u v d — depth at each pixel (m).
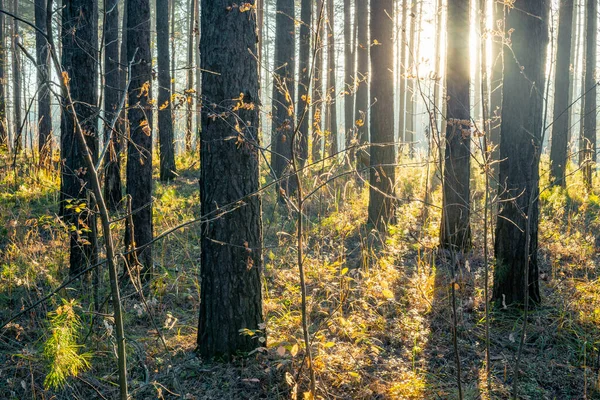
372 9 8.73
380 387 4.21
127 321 5.41
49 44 2.46
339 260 6.88
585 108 13.65
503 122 5.60
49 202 9.37
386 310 5.68
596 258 7.22
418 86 3.36
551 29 3.56
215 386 4.35
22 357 4.53
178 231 8.24
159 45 13.59
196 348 4.86
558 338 5.10
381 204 8.59
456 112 7.60
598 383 4.31
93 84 6.09
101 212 2.71
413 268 6.88
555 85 12.19
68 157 6.44
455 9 7.45
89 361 4.63
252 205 4.62
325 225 7.65
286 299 5.55
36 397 4.28
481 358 4.79
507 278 5.67
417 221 8.77
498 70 10.73
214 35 4.38
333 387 4.26
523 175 5.51
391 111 8.70
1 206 8.59
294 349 3.67
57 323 3.97
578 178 12.05
